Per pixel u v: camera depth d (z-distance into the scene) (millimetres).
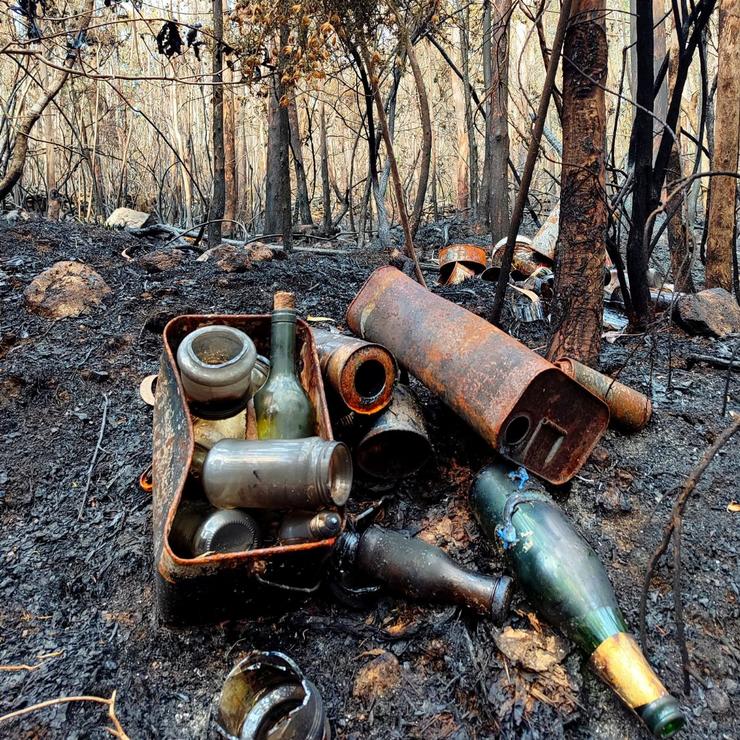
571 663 1485
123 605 1680
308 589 1463
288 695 1286
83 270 2963
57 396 2369
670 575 1758
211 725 1361
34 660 1520
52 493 2016
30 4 3773
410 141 11602
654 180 3014
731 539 1853
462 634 1570
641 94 2738
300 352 1856
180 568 1319
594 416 1897
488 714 1427
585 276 2334
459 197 8406
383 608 1681
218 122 4820
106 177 9484
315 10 2740
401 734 1419
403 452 2035
